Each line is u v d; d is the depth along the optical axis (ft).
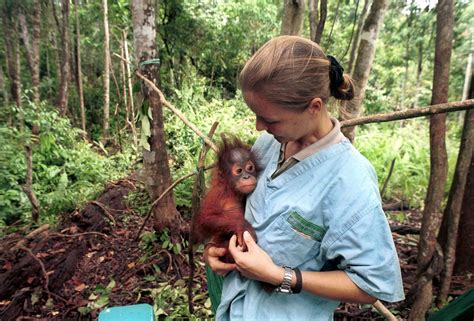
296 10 15.12
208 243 5.21
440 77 7.40
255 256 3.84
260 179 4.67
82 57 41.32
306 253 3.94
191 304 8.29
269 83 3.33
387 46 38.45
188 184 15.49
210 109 31.65
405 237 13.47
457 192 8.53
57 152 21.77
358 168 3.69
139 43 9.91
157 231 11.78
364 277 3.55
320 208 3.74
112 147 30.83
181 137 23.07
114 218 14.19
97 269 11.45
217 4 37.50
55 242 12.34
